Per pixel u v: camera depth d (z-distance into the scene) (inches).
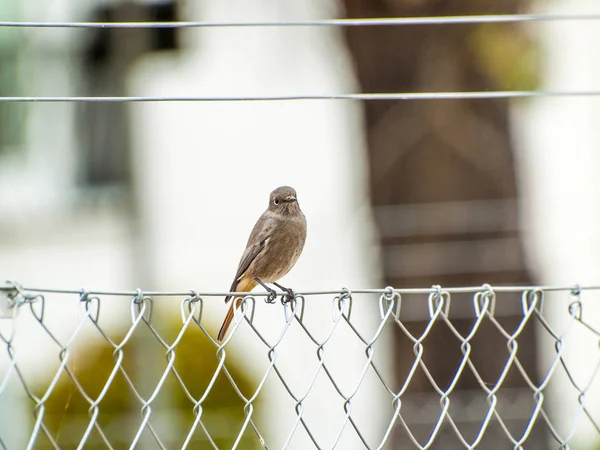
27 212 735.1
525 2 563.2
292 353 603.2
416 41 564.7
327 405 599.8
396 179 574.9
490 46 559.8
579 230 679.1
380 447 254.5
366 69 568.1
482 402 558.9
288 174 684.1
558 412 579.2
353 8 567.2
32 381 580.7
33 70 694.5
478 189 571.8
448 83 563.8
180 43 605.3
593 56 677.9
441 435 554.6
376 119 576.1
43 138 721.0
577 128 677.3
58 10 674.2
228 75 689.6
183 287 684.7
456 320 565.0
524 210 577.9
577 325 617.6
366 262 586.2
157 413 503.2
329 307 606.9
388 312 260.7
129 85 653.3
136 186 661.9
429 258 569.3
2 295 230.2
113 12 601.9
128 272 648.4
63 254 740.7
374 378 593.3
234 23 334.6
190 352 520.4
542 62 565.9
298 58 584.1
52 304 698.2
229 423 513.7
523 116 590.9
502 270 570.3
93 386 506.6
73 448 490.6
